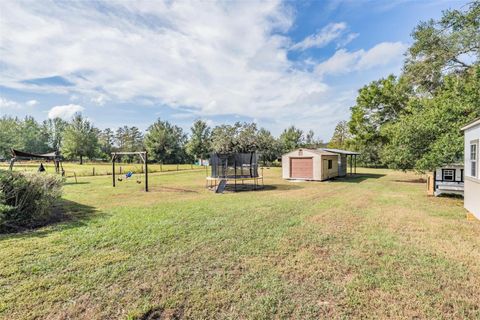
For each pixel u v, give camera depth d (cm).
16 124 5462
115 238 488
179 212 731
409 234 516
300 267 360
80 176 2175
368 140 1984
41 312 253
